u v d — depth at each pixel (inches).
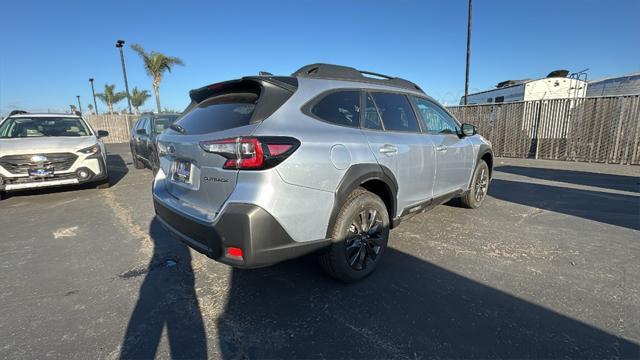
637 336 85.4
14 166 218.4
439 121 158.2
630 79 584.7
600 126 414.0
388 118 126.3
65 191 267.1
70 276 121.2
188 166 103.3
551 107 447.5
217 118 100.7
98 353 81.4
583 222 177.2
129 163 458.9
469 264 126.7
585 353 79.6
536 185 279.3
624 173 339.3
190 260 133.3
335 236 102.3
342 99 110.7
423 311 97.0
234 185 85.2
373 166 109.1
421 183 136.9
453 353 80.1
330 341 84.9
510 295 105.1
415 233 159.5
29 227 176.6
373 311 97.2
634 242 148.7
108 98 1307.8
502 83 813.2
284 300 103.4
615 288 109.0
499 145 503.5
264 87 95.1
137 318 95.7
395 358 78.7
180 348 83.0
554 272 120.2
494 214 190.9
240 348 82.8
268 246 85.0
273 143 84.7
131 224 180.5
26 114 275.7
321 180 93.5
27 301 104.7
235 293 108.0
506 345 82.7
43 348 83.2
